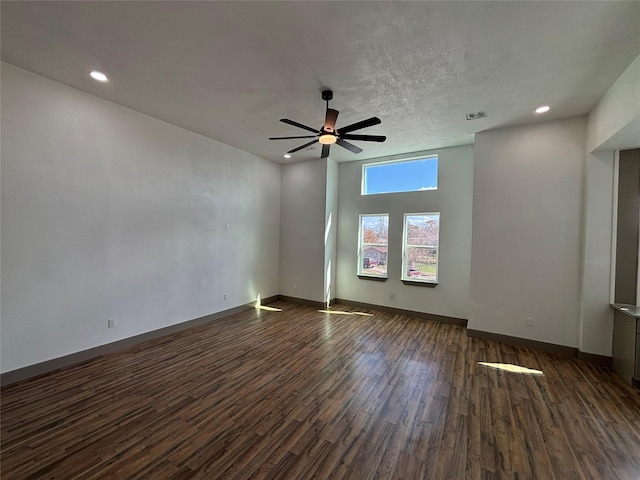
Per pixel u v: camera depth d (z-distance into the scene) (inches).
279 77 111.7
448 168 197.5
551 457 76.0
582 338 136.6
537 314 150.3
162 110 144.9
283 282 251.8
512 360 136.2
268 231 240.4
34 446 77.1
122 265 142.5
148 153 152.4
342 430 85.6
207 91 124.3
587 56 94.4
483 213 162.7
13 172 107.7
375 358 137.3
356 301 236.1
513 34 85.0
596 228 134.2
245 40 90.7
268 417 91.3
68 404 96.4
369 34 86.5
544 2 73.2
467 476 69.4
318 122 155.5
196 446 78.2
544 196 148.4
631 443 81.7
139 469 70.2
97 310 133.4
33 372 113.5
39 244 114.8
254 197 224.8
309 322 193.2
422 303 206.4
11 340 108.3
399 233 216.2
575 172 141.7
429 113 140.0
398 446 79.2
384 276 225.6
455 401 101.7
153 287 156.8
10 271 107.7
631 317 113.7
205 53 97.8
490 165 161.3
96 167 132.0
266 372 121.7
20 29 86.5
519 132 154.3
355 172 237.3
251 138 186.7
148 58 101.4
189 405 97.1
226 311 203.3
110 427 85.4
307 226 238.4
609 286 132.3
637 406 99.5
